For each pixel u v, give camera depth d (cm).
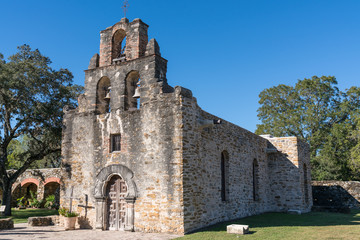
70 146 1499
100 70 1480
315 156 3572
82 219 1386
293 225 1378
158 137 1246
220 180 1475
